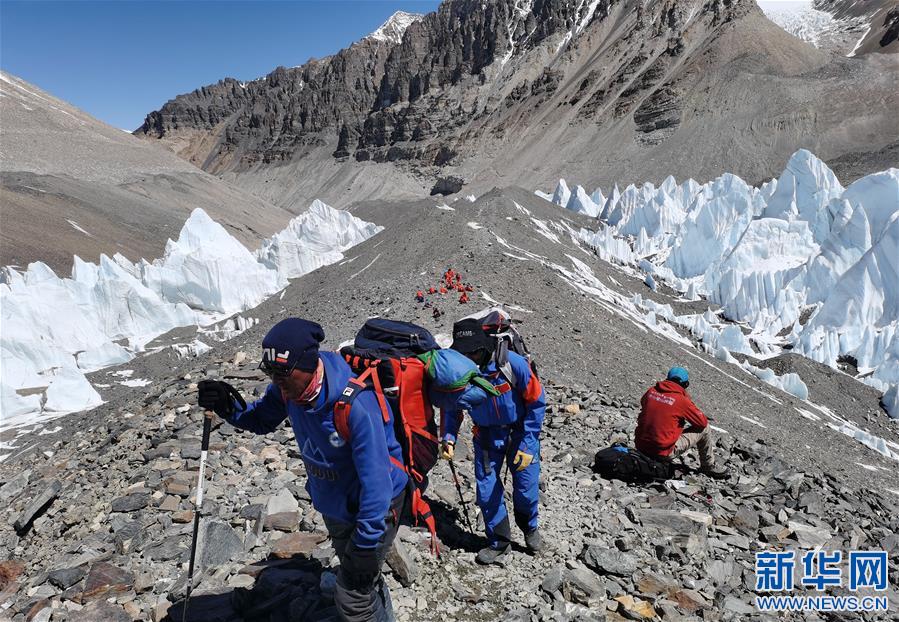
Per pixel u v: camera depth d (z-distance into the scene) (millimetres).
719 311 34062
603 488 6355
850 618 4754
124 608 4090
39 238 54594
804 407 21922
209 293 29234
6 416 17031
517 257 24250
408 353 3230
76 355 23219
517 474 4836
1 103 102625
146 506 5699
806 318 31953
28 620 4078
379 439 2928
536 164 169625
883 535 6879
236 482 6008
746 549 5656
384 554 3098
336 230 43625
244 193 116500
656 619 4301
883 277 29031
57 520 6090
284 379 2809
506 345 4742
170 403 9312
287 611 3842
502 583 4523
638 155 145375
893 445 20406
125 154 105500
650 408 6867
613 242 41312
